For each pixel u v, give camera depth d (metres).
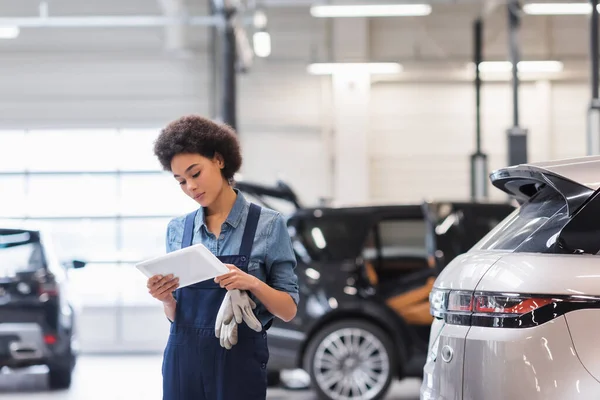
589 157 3.53
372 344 8.05
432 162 15.88
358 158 15.62
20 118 15.52
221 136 3.19
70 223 15.45
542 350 3.20
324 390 8.04
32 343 8.89
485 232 7.71
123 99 15.59
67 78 15.58
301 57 15.75
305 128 15.71
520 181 3.80
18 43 15.53
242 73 14.42
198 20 13.25
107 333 14.87
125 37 15.62
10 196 15.48
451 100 15.90
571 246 3.30
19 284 8.91
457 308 3.48
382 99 15.93
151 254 15.45
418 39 15.86
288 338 8.09
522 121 15.86
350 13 12.56
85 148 15.58
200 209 3.27
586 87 15.85
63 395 9.18
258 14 12.65
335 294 8.02
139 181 15.52
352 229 8.23
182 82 15.59
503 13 15.63
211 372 3.13
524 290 3.27
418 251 8.31
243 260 3.18
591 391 3.12
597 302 3.18
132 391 9.46
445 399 3.48
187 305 3.18
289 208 15.46
